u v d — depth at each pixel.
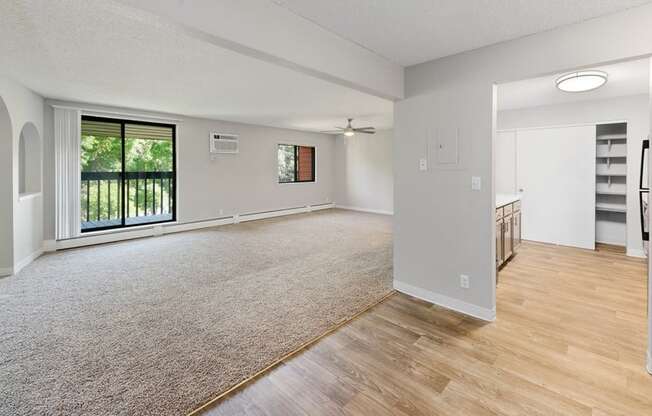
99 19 2.32
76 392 1.81
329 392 1.84
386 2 1.93
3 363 2.07
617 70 3.22
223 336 2.43
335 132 9.29
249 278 3.71
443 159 2.88
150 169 6.29
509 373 2.01
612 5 1.94
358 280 3.65
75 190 5.02
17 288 3.36
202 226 6.75
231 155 7.20
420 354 2.22
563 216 5.09
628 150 4.45
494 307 2.72
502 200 4.09
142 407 1.71
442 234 2.95
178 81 3.88
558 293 3.26
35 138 4.52
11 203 3.75
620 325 2.60
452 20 2.15
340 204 9.84
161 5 1.48
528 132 5.32
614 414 1.66
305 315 2.79
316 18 2.13
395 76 2.99
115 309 2.88
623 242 5.14
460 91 2.74
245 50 1.88
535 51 2.34
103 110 5.25
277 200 8.28
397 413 1.68
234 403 1.75
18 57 3.06
